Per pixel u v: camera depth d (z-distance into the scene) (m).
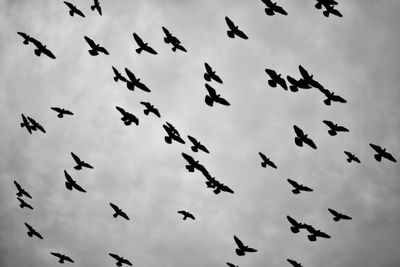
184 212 32.09
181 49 26.45
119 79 27.62
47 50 27.64
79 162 30.70
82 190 31.27
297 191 28.42
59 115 29.36
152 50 26.67
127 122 28.33
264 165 28.48
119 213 31.31
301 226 29.33
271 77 25.59
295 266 29.00
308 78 24.83
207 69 26.02
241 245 30.55
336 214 28.39
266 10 24.45
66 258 34.69
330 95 25.03
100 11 26.41
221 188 29.14
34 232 35.47
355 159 26.58
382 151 25.55
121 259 32.69
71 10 26.55
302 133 26.72
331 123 25.73
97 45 27.09
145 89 27.47
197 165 28.83
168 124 28.31
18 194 34.09
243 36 25.19
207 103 26.64
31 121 30.69
